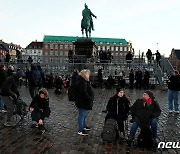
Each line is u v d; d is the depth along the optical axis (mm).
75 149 7945
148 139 8234
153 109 8641
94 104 16906
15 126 10570
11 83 10625
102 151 7844
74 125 11039
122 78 28875
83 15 37406
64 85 27703
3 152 7504
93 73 32750
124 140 9023
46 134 9516
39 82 13516
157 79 30297
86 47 36656
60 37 136875
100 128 10625
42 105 10031
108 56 35969
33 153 7484
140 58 36094
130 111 8836
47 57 42812
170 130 10664
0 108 13266
